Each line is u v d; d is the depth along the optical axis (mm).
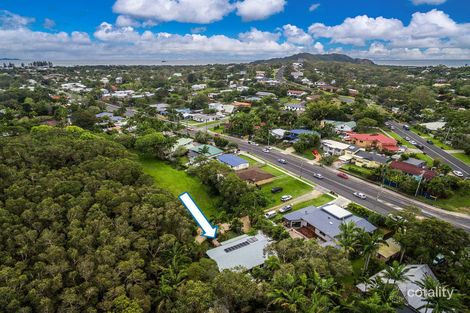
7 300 32188
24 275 35438
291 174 90125
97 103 184625
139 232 46938
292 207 71312
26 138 73312
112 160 69188
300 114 155125
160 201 53625
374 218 61969
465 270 42625
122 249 42250
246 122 133875
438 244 46062
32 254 40594
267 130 123812
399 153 107500
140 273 38625
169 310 35844
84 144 72688
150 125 121750
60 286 35812
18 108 149875
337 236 48094
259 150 113312
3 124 109812
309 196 76875
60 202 49438
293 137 122812
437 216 67812
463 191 77188
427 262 48344
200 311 33500
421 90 191250
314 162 101188
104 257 39344
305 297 35000
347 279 47875
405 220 56438
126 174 63406
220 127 146375
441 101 193000
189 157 102562
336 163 99750
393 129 141500
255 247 52469
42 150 64625
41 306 33000
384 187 82000
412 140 124812
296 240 46094
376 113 143750
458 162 101750
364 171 90750
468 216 68125
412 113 164500
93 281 37125
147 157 99750
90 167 62656
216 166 77125
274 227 58219
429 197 75625
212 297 35094
